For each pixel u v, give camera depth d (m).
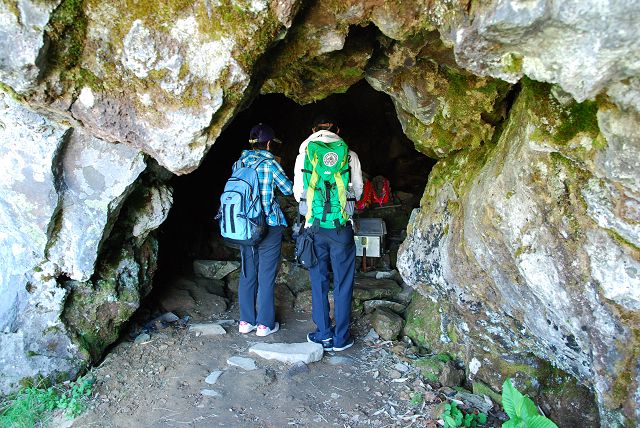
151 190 3.74
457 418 3.04
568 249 2.18
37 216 3.19
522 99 2.54
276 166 3.84
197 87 2.36
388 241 5.93
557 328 2.47
